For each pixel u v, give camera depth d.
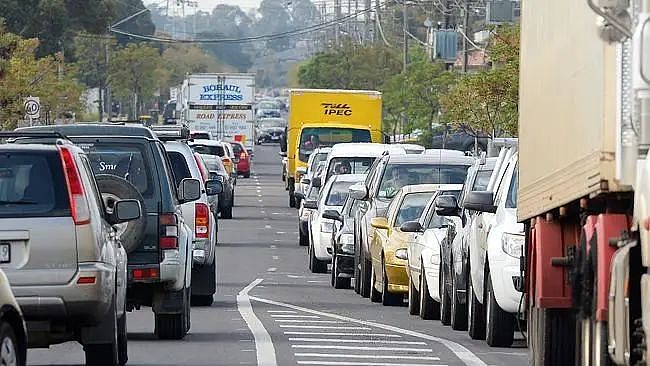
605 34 21.55
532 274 30.53
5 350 22.20
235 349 36.28
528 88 32.09
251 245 87.00
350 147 83.69
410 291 48.34
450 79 121.19
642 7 20.64
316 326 43.22
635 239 22.50
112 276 29.45
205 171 63.00
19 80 115.25
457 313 41.97
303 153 118.12
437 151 64.56
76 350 36.06
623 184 22.52
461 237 41.53
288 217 114.56
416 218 52.59
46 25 161.38
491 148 58.72
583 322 25.91
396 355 35.72
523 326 36.72
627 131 22.39
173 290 37.53
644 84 20.47
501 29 88.06
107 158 37.41
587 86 24.95
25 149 28.42
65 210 28.19
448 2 138.38
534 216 30.28
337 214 64.75
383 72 193.25
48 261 28.00
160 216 36.66
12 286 27.78
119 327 32.03
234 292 57.28
